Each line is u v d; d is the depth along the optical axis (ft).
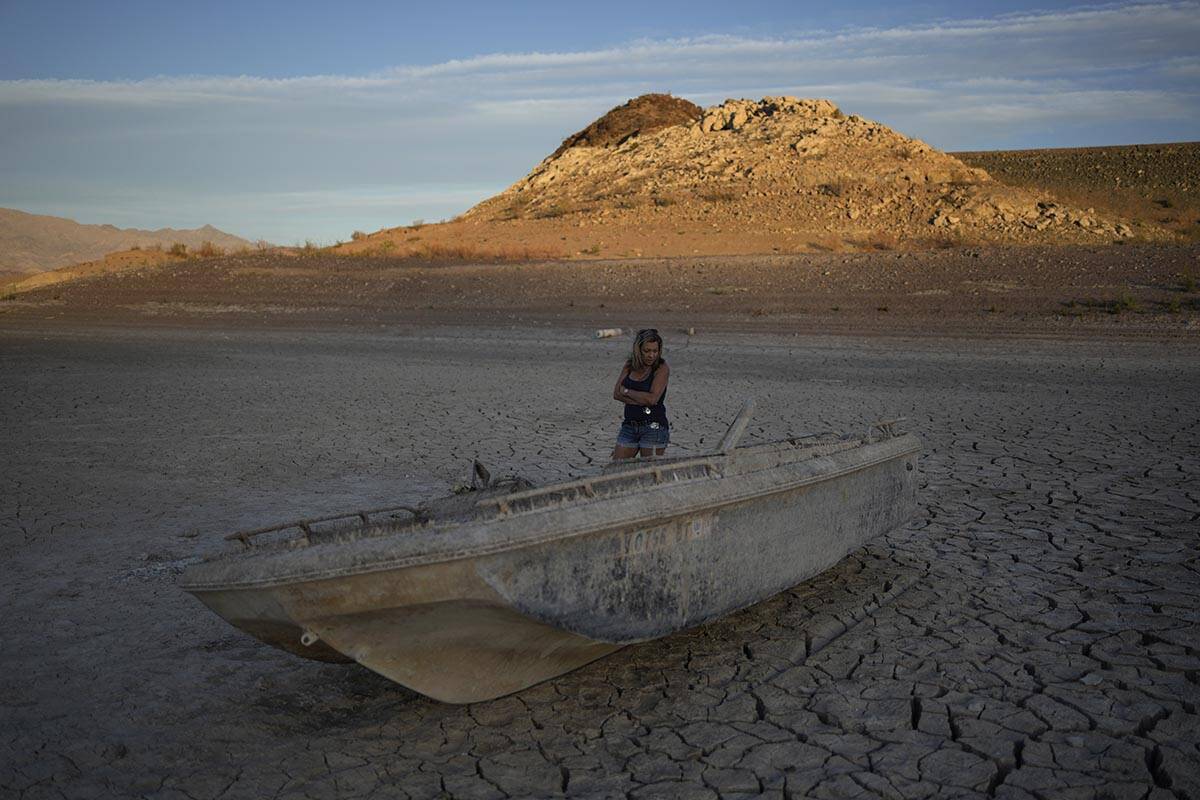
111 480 31.35
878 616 17.99
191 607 19.74
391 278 106.42
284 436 38.88
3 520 26.61
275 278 111.14
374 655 13.35
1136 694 14.26
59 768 13.30
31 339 82.12
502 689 14.85
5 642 17.98
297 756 13.51
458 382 53.83
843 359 58.59
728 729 13.76
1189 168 179.52
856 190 139.54
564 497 14.65
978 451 32.68
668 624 14.46
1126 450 32.09
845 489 18.35
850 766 12.57
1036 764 12.41
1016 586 19.36
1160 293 72.90
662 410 23.67
